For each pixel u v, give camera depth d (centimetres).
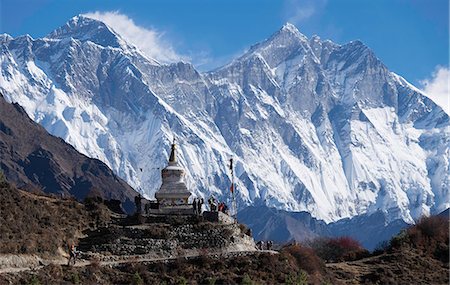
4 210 15600
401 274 17275
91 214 17112
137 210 17388
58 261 14750
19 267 13975
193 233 16150
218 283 14450
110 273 14362
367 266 17650
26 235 14988
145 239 15812
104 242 15738
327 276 16450
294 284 14662
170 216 16750
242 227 17612
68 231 15938
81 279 13850
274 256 15712
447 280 17200
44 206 16750
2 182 17175
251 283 14100
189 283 14312
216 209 17738
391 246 19262
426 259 18362
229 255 15612
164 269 14888
